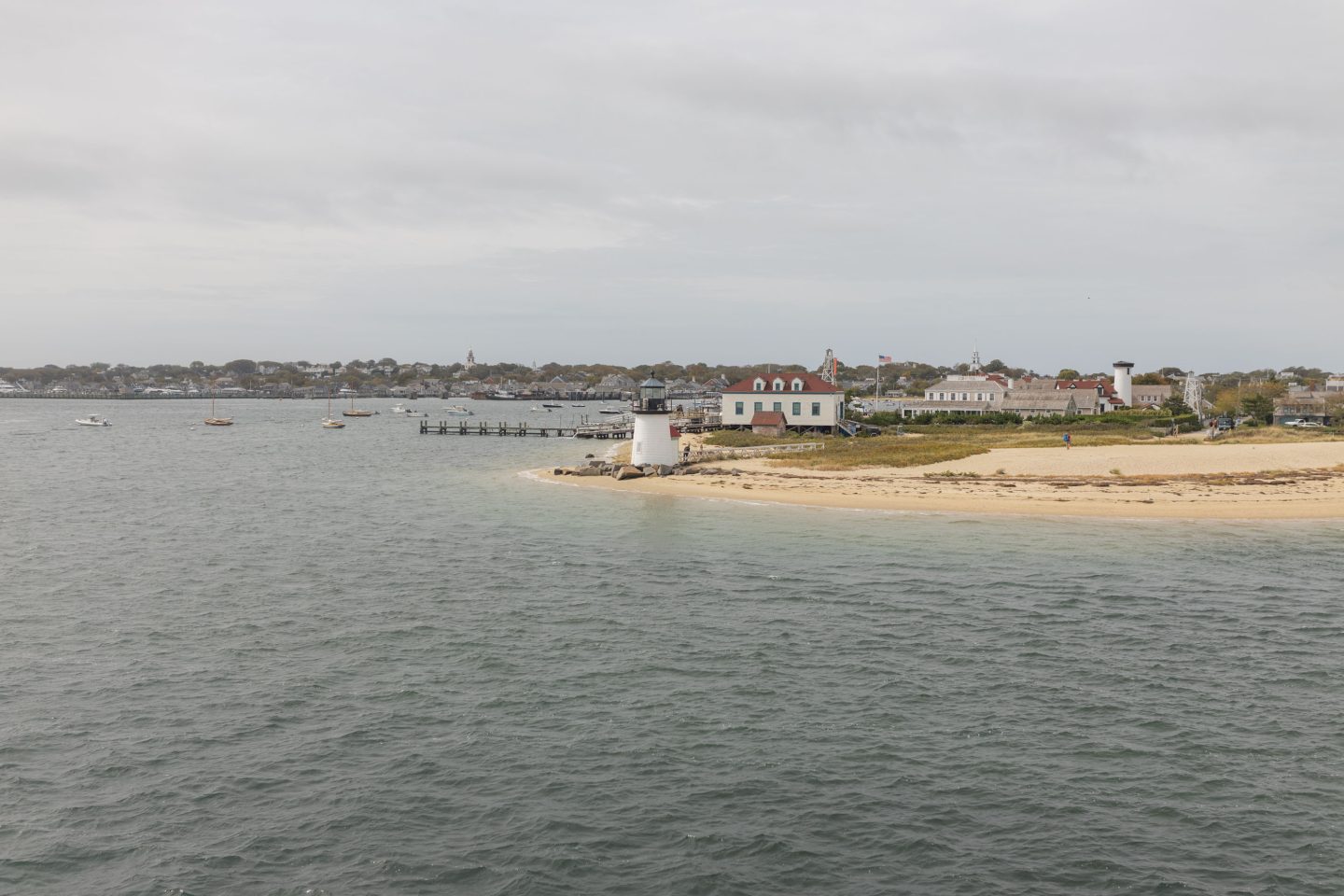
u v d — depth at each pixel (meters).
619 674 32.88
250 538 59.66
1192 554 51.78
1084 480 77.31
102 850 22.19
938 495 72.69
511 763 26.19
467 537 59.19
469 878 21.08
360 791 24.77
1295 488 72.38
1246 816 23.12
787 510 68.62
